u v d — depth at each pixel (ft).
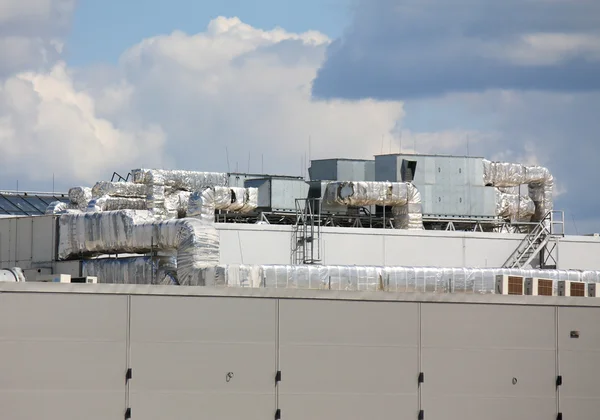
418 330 372.79
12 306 328.90
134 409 339.36
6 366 327.06
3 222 581.12
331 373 361.30
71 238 551.18
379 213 654.12
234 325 351.46
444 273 548.72
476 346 379.55
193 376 345.92
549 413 387.34
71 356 333.62
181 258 504.02
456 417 375.66
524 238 647.97
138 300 342.03
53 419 330.75
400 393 368.89
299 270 514.27
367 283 529.04
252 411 352.08
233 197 613.93
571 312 392.27
